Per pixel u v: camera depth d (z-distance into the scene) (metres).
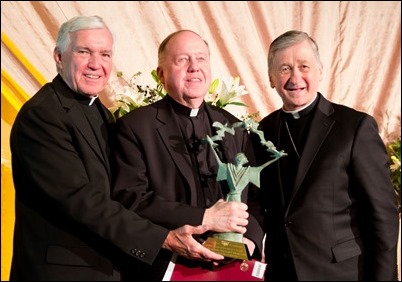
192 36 2.75
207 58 2.76
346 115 2.73
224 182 2.70
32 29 4.14
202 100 2.79
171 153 2.64
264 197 2.82
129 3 4.35
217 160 2.56
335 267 2.56
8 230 3.86
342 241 2.60
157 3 4.40
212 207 2.49
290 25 4.63
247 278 2.46
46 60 4.14
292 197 2.65
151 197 2.54
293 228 2.63
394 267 2.59
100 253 2.57
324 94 4.61
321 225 2.60
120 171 2.61
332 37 4.66
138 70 4.32
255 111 4.51
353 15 4.69
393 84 4.70
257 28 4.61
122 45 4.31
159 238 2.46
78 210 2.47
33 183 2.54
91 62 2.71
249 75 4.54
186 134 2.75
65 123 2.61
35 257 2.53
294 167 2.77
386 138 4.60
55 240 2.54
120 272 2.62
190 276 2.48
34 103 2.63
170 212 2.49
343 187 2.64
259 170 2.56
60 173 2.52
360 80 4.68
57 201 2.49
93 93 2.75
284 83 2.79
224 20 4.54
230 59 4.51
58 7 4.19
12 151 2.64
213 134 2.80
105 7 4.30
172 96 2.77
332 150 2.65
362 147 2.63
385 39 4.71
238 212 2.47
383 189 2.62
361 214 2.67
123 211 2.48
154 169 2.62
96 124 2.79
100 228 2.46
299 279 2.56
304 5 4.64
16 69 4.02
